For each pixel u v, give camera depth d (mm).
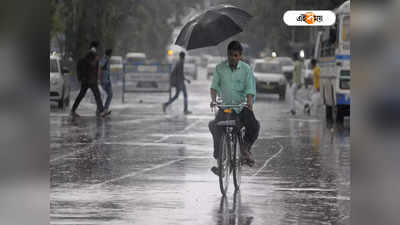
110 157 36750
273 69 106750
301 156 37625
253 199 25453
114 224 21266
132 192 26641
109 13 118062
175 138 46375
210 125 26750
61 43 117875
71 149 39969
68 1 112375
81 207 23719
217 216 22484
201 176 30578
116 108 78500
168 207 23859
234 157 26969
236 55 26750
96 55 64062
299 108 81250
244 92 27047
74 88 120000
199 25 27422
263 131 52125
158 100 96688
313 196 26047
